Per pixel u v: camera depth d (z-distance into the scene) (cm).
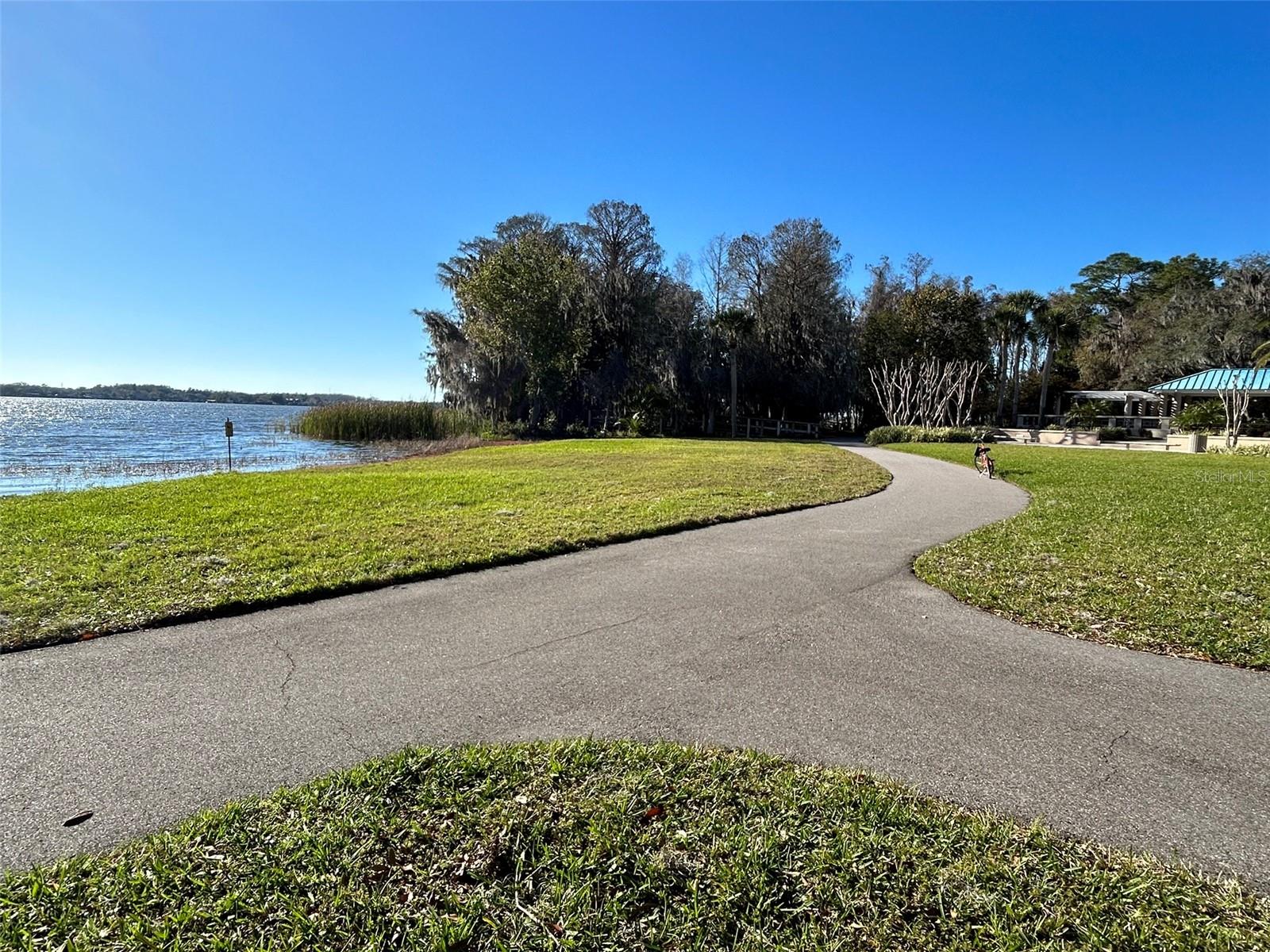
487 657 395
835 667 378
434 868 213
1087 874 209
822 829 231
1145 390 4197
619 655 396
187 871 210
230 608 476
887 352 3956
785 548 691
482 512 888
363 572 567
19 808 246
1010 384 4594
